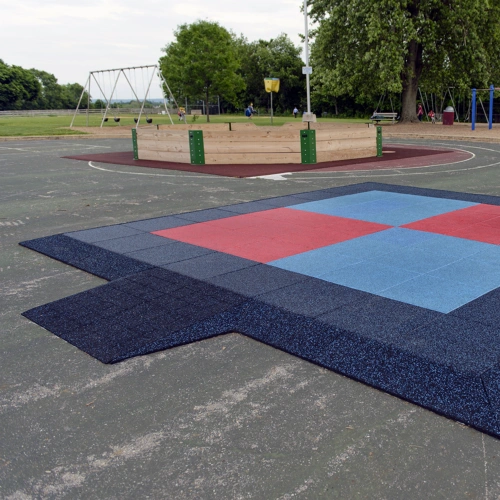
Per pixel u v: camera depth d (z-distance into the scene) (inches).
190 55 1887.3
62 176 546.6
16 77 4884.4
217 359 146.0
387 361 138.5
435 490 94.0
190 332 161.3
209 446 108.6
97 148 903.7
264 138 604.7
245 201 377.7
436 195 380.5
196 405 124.1
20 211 367.6
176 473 100.9
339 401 123.3
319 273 212.5
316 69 1440.7
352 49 1299.2
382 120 1651.1
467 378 128.6
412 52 1299.2
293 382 132.6
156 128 899.4
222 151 614.5
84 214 350.9
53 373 141.6
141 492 96.1
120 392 131.0
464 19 1195.3
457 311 170.2
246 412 120.3
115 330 165.5
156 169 586.9
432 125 1338.6
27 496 96.0
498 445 105.9
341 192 403.5
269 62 3002.0
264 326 163.2
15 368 145.2
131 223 316.8
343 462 102.3
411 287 193.6
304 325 162.7
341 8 1254.9
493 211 322.0
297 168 560.4
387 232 276.7
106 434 114.0
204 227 299.6
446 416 114.7
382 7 1154.7
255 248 252.5
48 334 165.8
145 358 148.2
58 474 101.7
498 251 237.3
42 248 264.4
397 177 482.6
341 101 2397.9
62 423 118.6
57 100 5393.7
